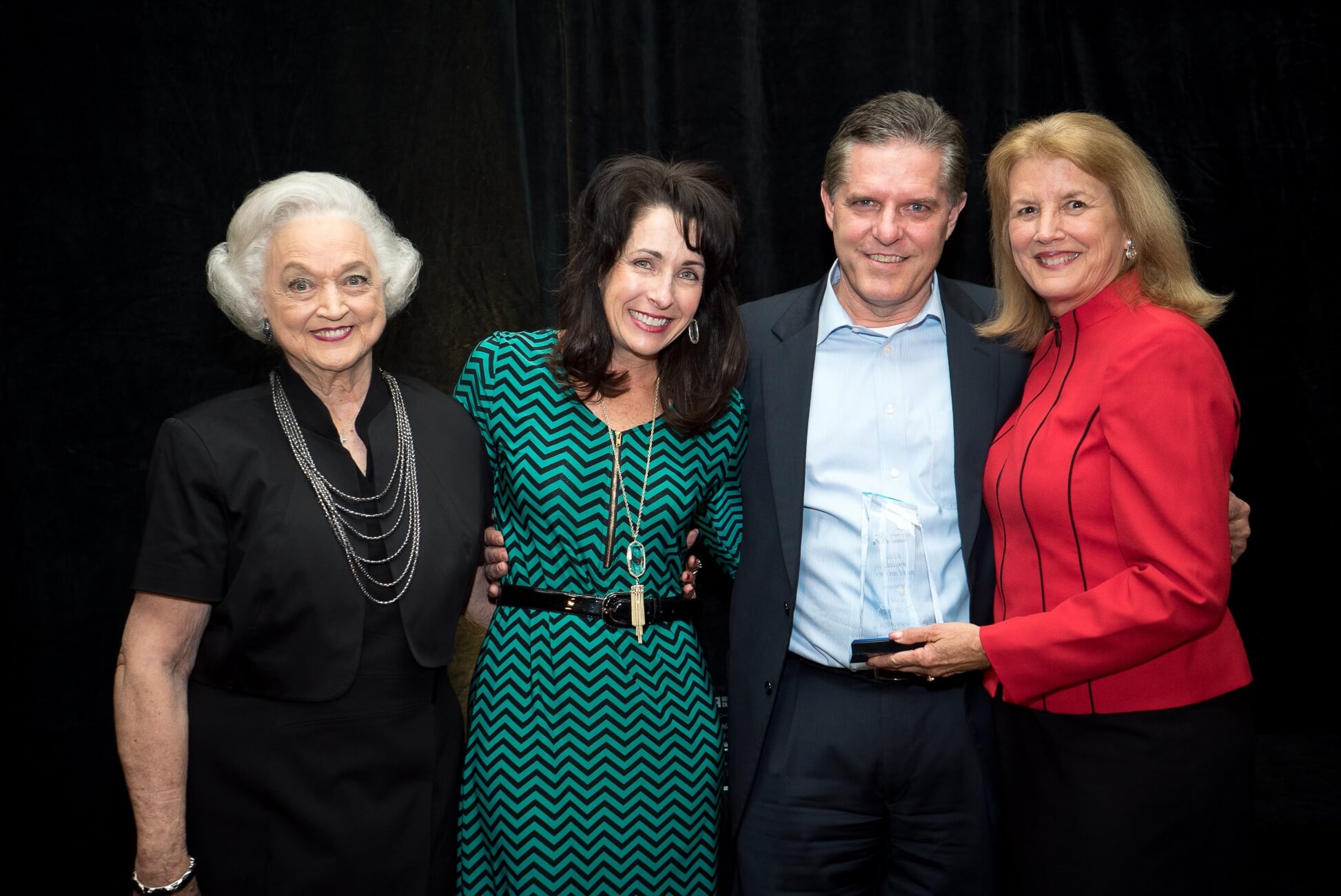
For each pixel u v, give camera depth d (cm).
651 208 160
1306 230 259
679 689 170
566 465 167
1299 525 269
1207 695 158
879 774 178
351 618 145
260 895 143
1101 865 158
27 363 235
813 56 244
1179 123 256
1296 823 245
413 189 239
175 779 140
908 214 174
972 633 163
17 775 242
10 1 227
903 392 185
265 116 235
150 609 141
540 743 164
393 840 148
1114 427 152
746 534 188
